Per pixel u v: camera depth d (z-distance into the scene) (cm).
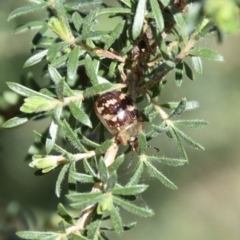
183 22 15
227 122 38
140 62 16
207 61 35
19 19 24
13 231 21
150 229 40
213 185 43
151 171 15
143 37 16
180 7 15
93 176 15
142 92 16
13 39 26
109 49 16
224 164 43
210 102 36
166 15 15
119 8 16
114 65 16
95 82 15
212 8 13
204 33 15
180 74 16
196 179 43
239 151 41
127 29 16
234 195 43
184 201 42
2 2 24
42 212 22
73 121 16
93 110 16
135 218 40
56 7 15
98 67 16
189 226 42
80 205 14
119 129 16
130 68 16
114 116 16
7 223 21
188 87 34
